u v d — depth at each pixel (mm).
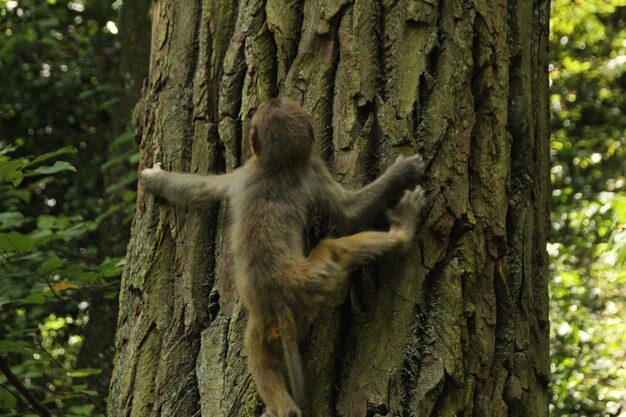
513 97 8812
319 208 7934
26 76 27375
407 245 7766
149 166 9023
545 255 9219
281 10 8438
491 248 8211
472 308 7992
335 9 8266
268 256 7465
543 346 8953
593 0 27125
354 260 7551
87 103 27328
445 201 8000
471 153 8273
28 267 14781
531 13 9234
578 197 21422
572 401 16438
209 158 8617
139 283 8633
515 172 8781
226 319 8148
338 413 7586
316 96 8234
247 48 8500
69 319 23781
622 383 16797
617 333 18016
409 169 7840
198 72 8773
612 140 27266
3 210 21594
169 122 8852
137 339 8477
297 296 7320
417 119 8133
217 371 7953
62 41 27438
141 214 8938
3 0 24906
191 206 8484
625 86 29109
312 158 8023
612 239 12305
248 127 8398
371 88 8117
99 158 26234
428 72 8195
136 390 8305
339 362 7773
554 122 26891
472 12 8398
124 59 20016
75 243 23719
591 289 19891
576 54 28688
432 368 7715
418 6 8242
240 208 7840
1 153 11070
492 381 8164
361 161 8039
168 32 9086
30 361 14133
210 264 8445
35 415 11914
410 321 7793
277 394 7406
